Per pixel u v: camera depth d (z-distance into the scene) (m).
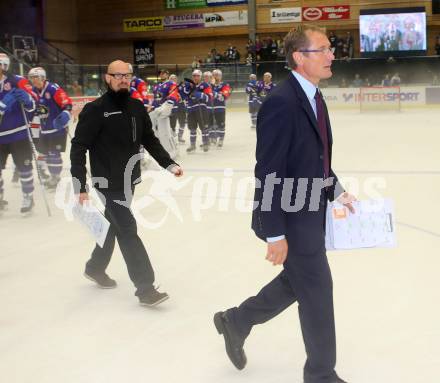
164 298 4.08
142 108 4.09
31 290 4.58
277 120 2.57
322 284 2.73
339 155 11.44
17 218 7.00
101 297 4.40
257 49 28.58
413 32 26.95
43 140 8.45
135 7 32.91
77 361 3.38
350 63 26.66
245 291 4.44
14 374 3.25
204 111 12.53
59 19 33.12
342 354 3.37
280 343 3.55
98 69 25.22
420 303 4.07
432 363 3.22
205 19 31.75
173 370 3.25
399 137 14.23
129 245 4.06
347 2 29.30
